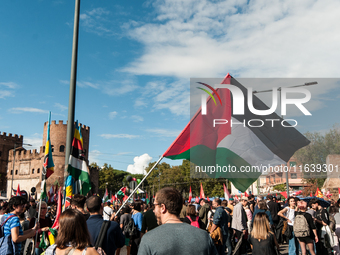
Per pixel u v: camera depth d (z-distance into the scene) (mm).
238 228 9781
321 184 32719
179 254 2525
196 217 8523
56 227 6055
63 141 77062
